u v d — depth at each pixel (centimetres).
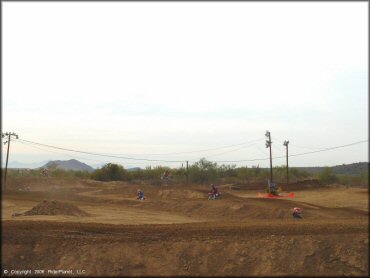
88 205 3197
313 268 1171
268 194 4222
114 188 5178
